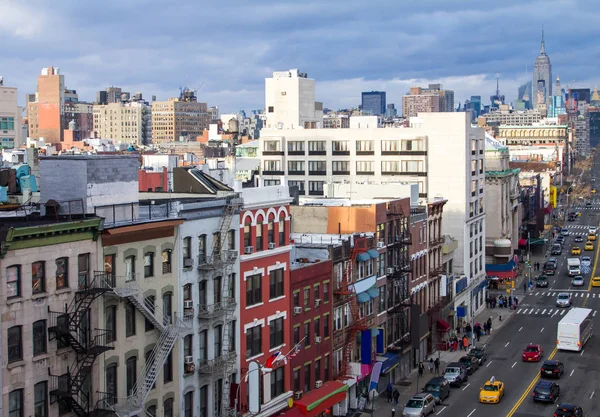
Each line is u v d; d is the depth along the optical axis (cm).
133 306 4850
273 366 6131
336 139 13888
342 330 7319
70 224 4353
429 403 7262
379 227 8150
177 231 5200
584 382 8281
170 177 8200
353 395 7456
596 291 13675
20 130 17125
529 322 11394
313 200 8981
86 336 4500
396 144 13100
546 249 18712
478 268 12875
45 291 4262
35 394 4238
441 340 9831
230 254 5697
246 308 5934
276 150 14462
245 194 5950
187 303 5281
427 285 9631
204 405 5544
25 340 4156
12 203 5769
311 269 6744
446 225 12238
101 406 4559
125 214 5050
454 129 12431
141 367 4906
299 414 6378
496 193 14812
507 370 8844
